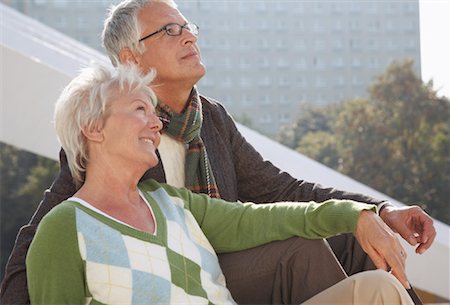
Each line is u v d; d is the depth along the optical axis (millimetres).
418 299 1938
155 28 2262
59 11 26828
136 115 1808
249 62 32188
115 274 1650
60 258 1651
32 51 3473
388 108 23406
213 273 1844
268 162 2400
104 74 1852
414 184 22453
